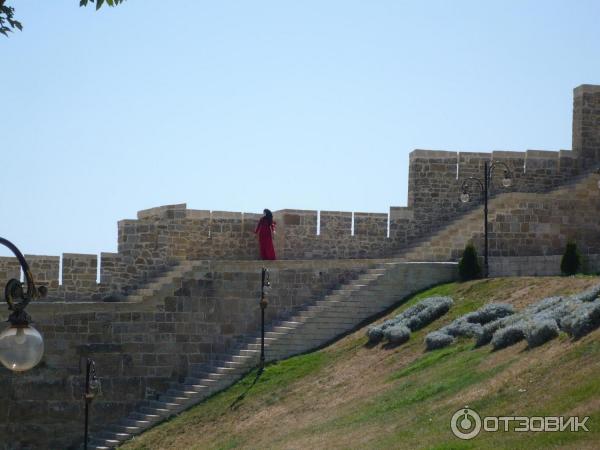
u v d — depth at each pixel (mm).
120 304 59469
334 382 51344
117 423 58844
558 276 55781
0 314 58719
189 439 52125
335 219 66625
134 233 64062
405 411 40812
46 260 62250
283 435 45312
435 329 52656
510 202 64000
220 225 66000
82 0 25797
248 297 60969
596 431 31094
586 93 69000
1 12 26125
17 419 57906
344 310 59094
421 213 67438
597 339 38062
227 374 56875
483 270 60750
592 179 64750
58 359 58469
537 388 36375
